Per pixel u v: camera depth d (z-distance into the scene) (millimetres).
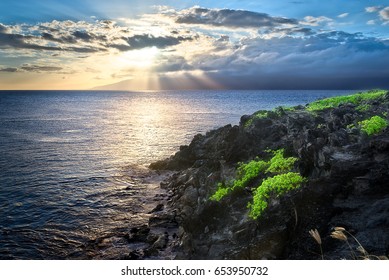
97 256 18969
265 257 11094
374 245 9477
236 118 102125
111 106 179125
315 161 13234
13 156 44812
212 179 19422
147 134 67562
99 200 28172
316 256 10266
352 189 11273
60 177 35125
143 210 25812
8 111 125562
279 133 20906
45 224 23641
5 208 26531
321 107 26234
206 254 14000
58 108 152750
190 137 63719
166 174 35344
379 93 26438
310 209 11156
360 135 15008
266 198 12914
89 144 55188
